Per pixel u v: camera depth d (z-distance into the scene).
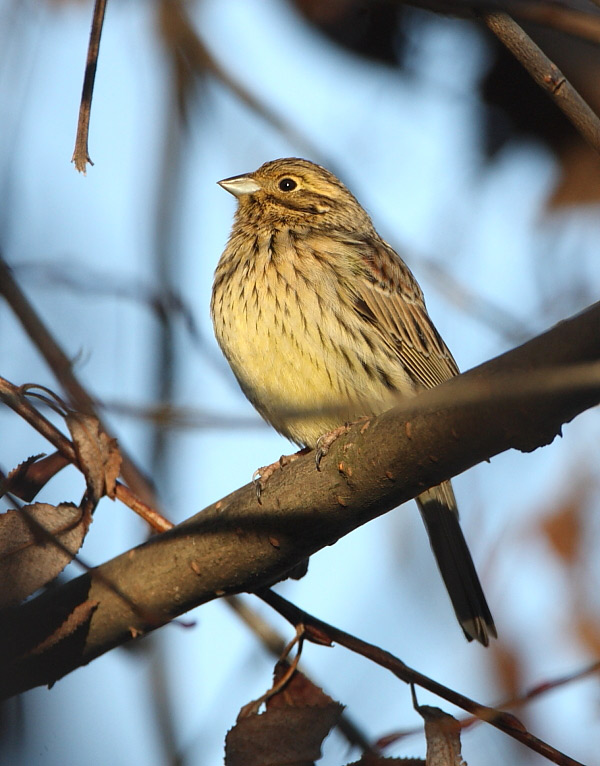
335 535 8.00
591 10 6.98
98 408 7.62
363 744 8.09
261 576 8.05
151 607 8.01
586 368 6.18
